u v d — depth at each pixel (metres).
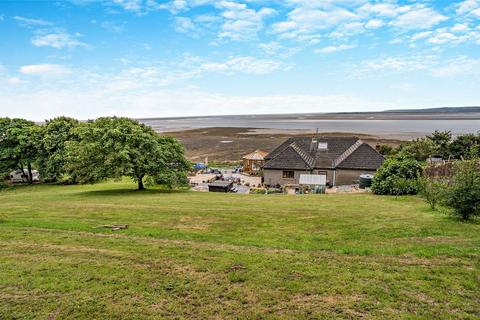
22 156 46.16
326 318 6.92
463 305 7.24
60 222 15.42
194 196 28.42
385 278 8.55
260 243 11.70
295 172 42.00
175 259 10.19
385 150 54.34
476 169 14.71
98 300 7.82
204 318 7.04
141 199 25.69
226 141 107.44
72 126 46.47
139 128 35.00
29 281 8.77
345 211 18.33
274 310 7.28
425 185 18.59
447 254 10.03
